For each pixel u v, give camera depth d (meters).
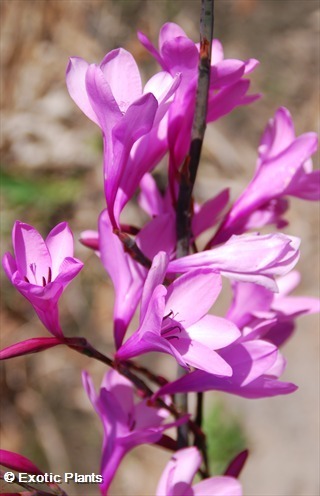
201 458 0.36
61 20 1.32
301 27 1.33
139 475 1.06
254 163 1.22
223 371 0.31
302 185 0.39
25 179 1.21
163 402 0.38
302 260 1.13
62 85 1.30
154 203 0.40
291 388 0.35
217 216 0.41
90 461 1.08
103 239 0.38
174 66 0.35
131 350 0.34
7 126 1.26
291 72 1.29
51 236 0.33
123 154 0.33
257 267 0.33
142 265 0.36
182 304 0.32
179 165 0.37
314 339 1.05
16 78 1.29
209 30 0.35
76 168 1.23
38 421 1.10
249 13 1.34
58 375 1.12
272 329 0.40
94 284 1.17
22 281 0.31
